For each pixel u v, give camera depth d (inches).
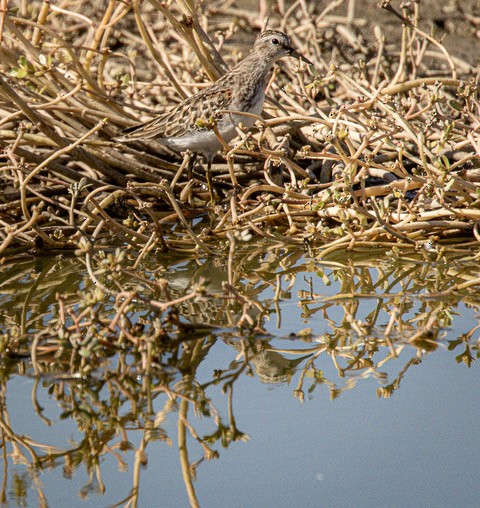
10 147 476.4
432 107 497.4
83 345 334.0
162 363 344.5
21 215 491.8
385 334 365.1
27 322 375.9
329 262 446.9
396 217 464.1
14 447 300.5
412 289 410.3
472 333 365.1
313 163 536.7
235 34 740.7
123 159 521.3
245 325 374.3
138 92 620.4
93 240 440.8
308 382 335.9
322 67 653.9
